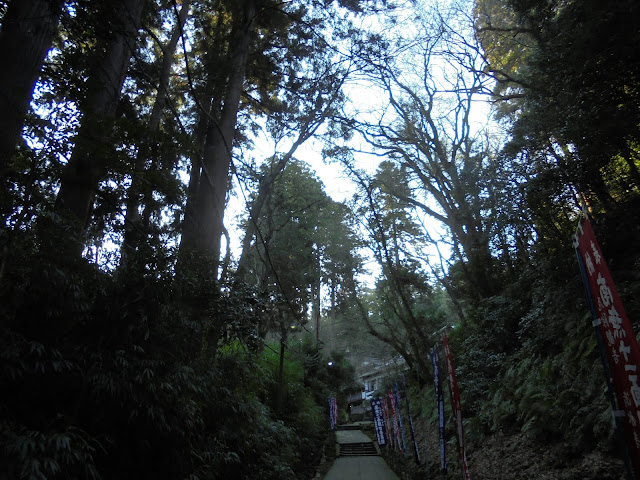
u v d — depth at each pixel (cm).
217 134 980
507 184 983
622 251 794
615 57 634
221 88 1023
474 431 1012
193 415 493
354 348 3291
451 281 1806
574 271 836
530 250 1116
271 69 1198
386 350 2844
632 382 212
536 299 1023
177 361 490
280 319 1506
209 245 864
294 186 2002
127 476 409
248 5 1088
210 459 544
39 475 267
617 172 850
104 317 409
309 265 2017
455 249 1648
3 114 397
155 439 433
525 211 960
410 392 2155
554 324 866
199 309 573
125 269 447
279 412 1241
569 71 715
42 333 356
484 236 1299
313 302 2806
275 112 1284
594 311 251
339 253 2055
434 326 1983
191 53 1172
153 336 457
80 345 378
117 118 461
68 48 498
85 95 498
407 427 1752
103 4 471
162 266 491
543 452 683
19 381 329
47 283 353
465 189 1330
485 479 762
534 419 720
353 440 2016
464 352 1417
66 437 301
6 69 408
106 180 510
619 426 225
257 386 1009
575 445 599
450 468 971
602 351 242
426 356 1667
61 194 518
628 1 580
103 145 454
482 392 1138
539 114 852
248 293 685
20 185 382
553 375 794
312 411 1744
